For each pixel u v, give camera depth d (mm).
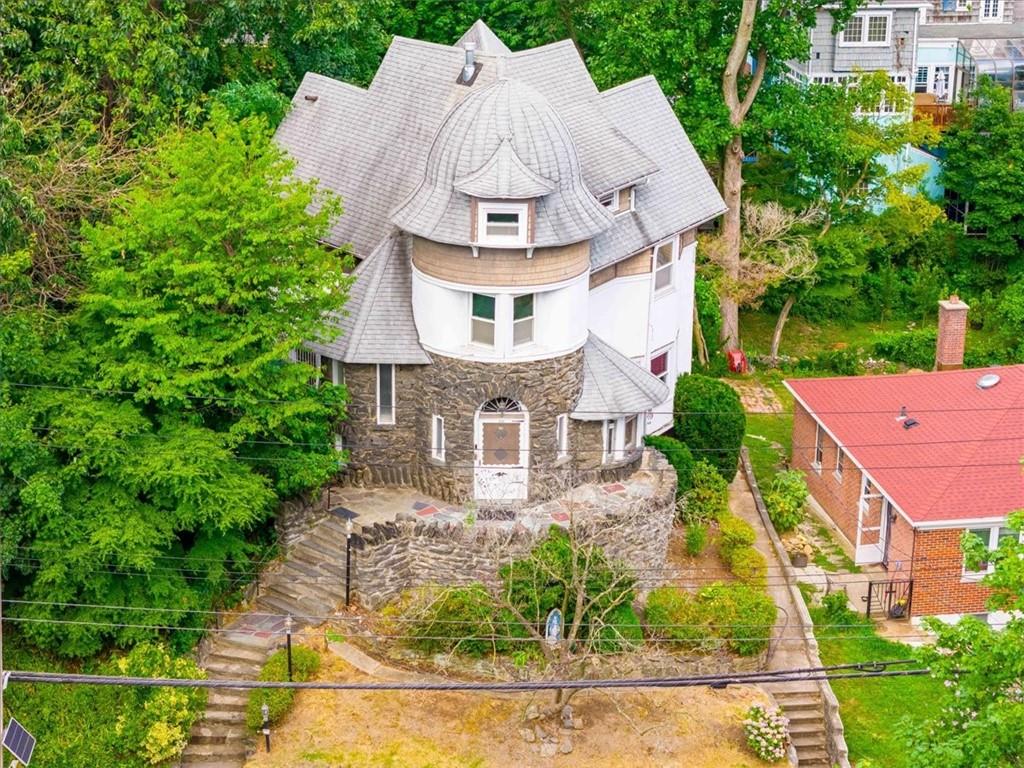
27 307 40562
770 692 41438
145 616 39625
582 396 44688
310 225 41750
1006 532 45188
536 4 66750
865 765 31797
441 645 41094
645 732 39406
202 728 39188
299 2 54625
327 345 43781
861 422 49719
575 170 42625
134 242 39812
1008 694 31500
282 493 43438
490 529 42594
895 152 65438
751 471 51688
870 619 45375
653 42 56500
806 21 58688
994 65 78562
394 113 49250
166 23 50312
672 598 42875
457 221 41812
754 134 59031
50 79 49594
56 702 38625
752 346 64125
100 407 38938
